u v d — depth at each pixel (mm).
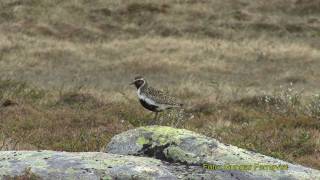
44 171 10352
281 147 18656
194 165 11023
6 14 56094
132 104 27469
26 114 23578
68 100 28375
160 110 12805
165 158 11414
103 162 10766
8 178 10055
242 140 19438
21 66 42750
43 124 21562
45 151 11727
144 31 57062
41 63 44188
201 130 21109
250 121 24594
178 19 60562
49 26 54406
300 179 10883
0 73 40281
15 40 48969
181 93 34062
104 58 47250
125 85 39156
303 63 48750
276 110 26953
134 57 47062
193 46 51344
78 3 61625
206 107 28188
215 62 47125
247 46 53031
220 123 23219
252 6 66625
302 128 21703
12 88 30266
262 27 59875
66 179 10125
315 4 66875
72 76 41531
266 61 48875
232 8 65188
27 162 10820
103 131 20453
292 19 64125
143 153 11727
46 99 28500
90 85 38438
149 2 63750
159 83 40250
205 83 39406
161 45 51281
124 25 58000
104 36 54688
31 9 58062
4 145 16719
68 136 19484
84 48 49188
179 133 11906
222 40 55156
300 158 17172
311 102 28594
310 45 55594
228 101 30562
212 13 62906
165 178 10297
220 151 11359
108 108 25938
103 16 59688
